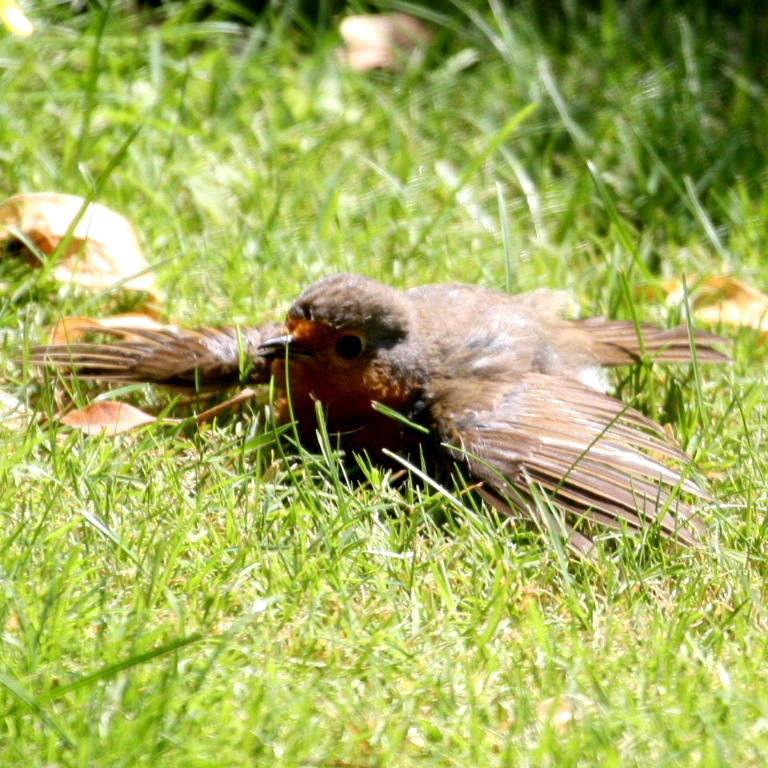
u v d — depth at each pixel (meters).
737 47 16.23
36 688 7.18
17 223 11.47
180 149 13.38
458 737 7.07
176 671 7.14
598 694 7.30
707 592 8.49
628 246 12.03
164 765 6.69
